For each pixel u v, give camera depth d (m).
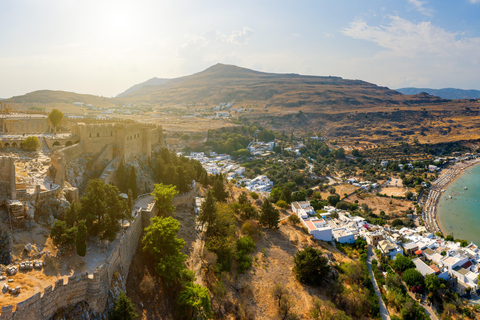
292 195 178.62
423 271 117.31
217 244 88.12
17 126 112.19
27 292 44.81
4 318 38.44
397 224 189.38
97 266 54.75
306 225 130.38
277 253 105.94
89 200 64.56
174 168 111.44
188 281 71.00
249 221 114.31
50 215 62.81
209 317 68.81
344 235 132.62
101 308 52.50
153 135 131.25
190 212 105.44
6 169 57.25
